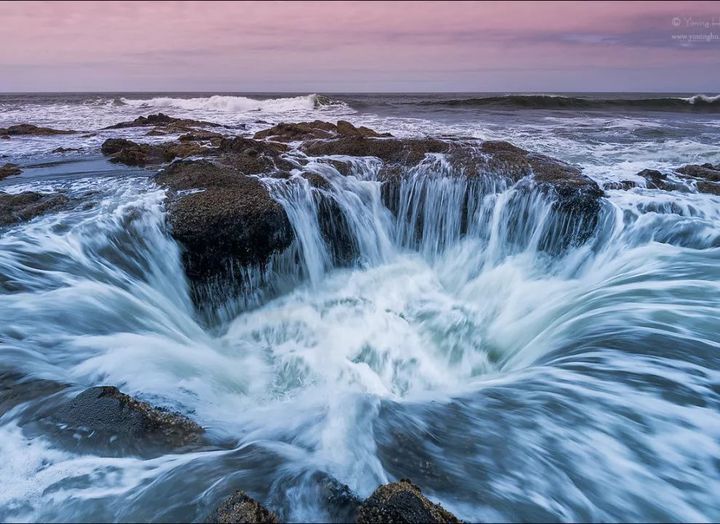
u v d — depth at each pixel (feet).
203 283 24.52
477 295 28.78
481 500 10.57
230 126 74.18
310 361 22.27
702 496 11.05
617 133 75.87
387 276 29.94
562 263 28.45
